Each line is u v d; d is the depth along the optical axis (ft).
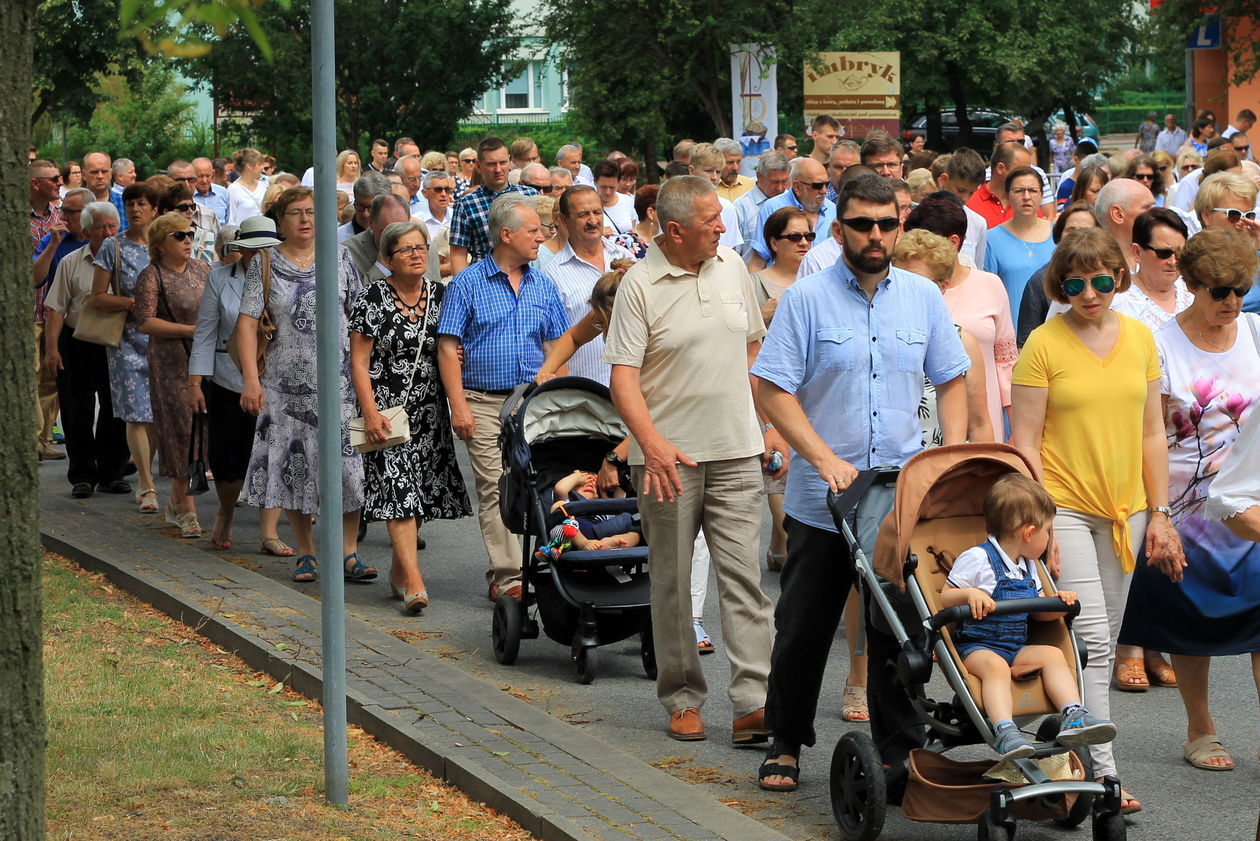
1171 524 29.55
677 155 69.87
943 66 180.14
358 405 42.52
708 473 30.48
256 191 90.43
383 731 30.27
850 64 103.91
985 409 33.63
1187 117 186.60
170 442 49.01
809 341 27.43
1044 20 183.73
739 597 30.48
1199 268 29.55
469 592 43.80
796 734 27.94
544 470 37.91
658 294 30.17
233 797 26.20
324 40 25.21
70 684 32.86
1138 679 34.86
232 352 45.55
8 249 17.62
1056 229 42.96
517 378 41.39
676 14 134.92
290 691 33.19
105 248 53.16
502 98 269.03
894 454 27.50
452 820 25.79
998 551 24.50
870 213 26.66
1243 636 29.32
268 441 43.68
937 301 27.86
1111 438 28.58
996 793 22.81
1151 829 26.14
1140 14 201.36
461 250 54.90
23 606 17.99
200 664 35.19
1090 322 29.12
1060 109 211.00
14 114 17.54
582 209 43.60
